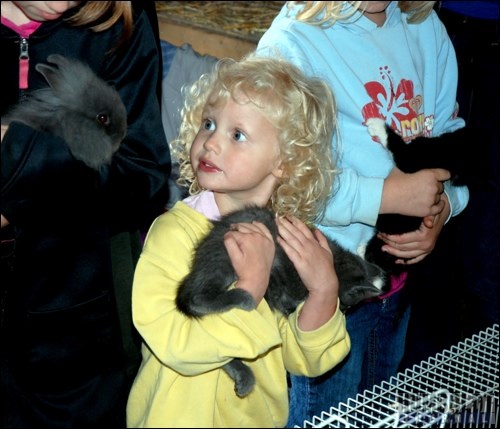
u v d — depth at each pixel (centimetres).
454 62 155
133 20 124
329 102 130
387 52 142
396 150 142
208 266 117
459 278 184
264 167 124
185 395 117
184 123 133
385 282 139
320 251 124
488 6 177
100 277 123
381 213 141
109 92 123
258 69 125
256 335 115
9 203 115
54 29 120
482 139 157
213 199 126
